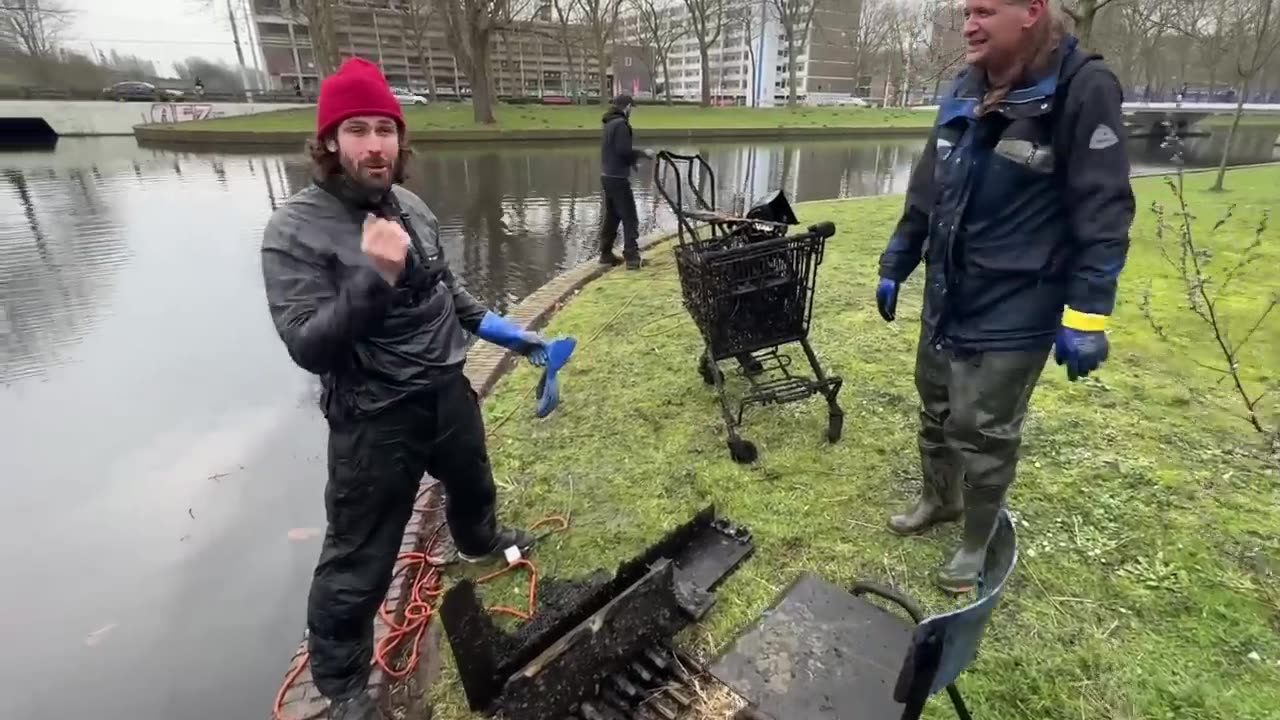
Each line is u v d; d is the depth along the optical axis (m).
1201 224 8.03
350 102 1.65
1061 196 1.96
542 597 2.45
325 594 1.94
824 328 4.97
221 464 4.08
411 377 1.87
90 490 3.82
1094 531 2.71
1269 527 2.72
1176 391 3.86
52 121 28.25
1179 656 2.13
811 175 16.64
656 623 2.11
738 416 3.44
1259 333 4.67
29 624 2.90
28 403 4.79
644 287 6.16
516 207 11.62
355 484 1.88
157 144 24.41
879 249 7.36
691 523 2.66
